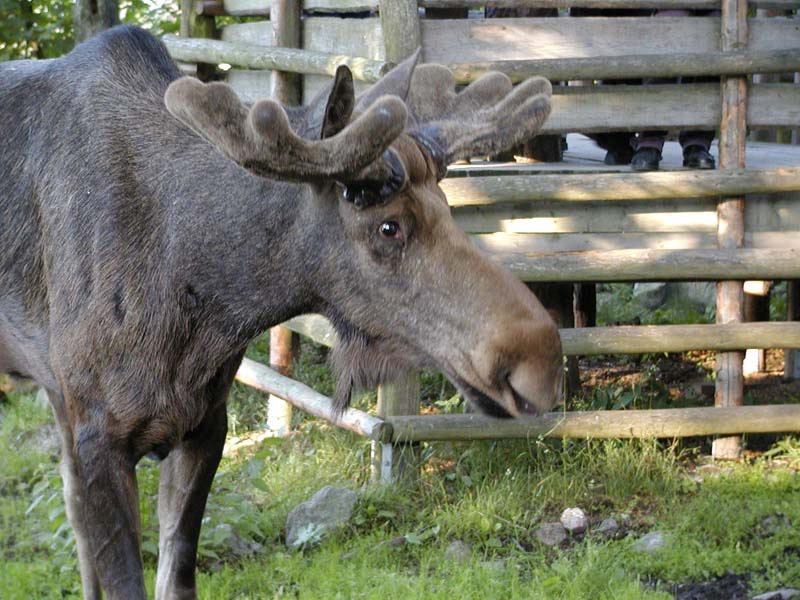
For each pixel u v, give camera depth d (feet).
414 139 22.25
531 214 38.63
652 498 36.32
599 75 37.68
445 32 37.17
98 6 51.44
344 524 34.17
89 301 23.35
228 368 24.27
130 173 23.56
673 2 38.22
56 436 39.73
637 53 38.50
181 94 19.75
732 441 39.70
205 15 46.34
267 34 42.88
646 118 38.73
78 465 23.82
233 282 23.07
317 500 34.68
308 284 22.72
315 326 39.86
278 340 43.45
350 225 21.84
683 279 38.96
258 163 19.92
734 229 38.78
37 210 24.48
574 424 37.96
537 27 37.81
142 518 31.89
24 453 38.63
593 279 38.45
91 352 23.40
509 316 21.16
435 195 21.91
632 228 38.91
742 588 30.48
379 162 20.74
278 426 43.19
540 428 37.76
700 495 35.81
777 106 39.01
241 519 33.09
